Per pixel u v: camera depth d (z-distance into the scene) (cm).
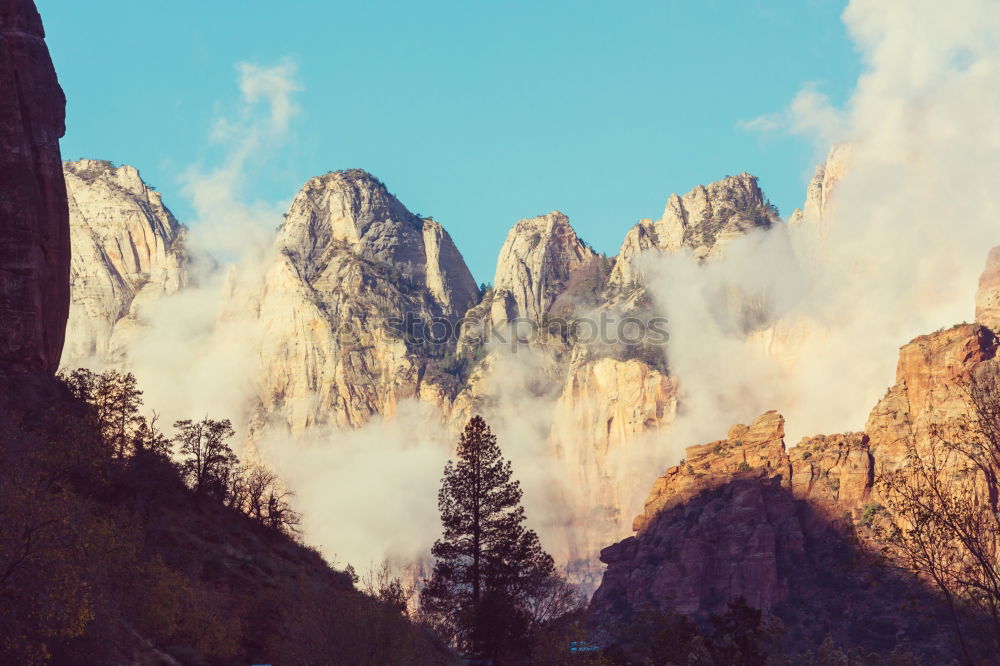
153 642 7581
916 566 5391
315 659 7844
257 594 9225
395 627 8050
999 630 5150
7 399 9388
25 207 10825
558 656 10250
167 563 8919
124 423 10525
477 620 10494
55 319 11031
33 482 6059
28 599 5741
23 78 11219
